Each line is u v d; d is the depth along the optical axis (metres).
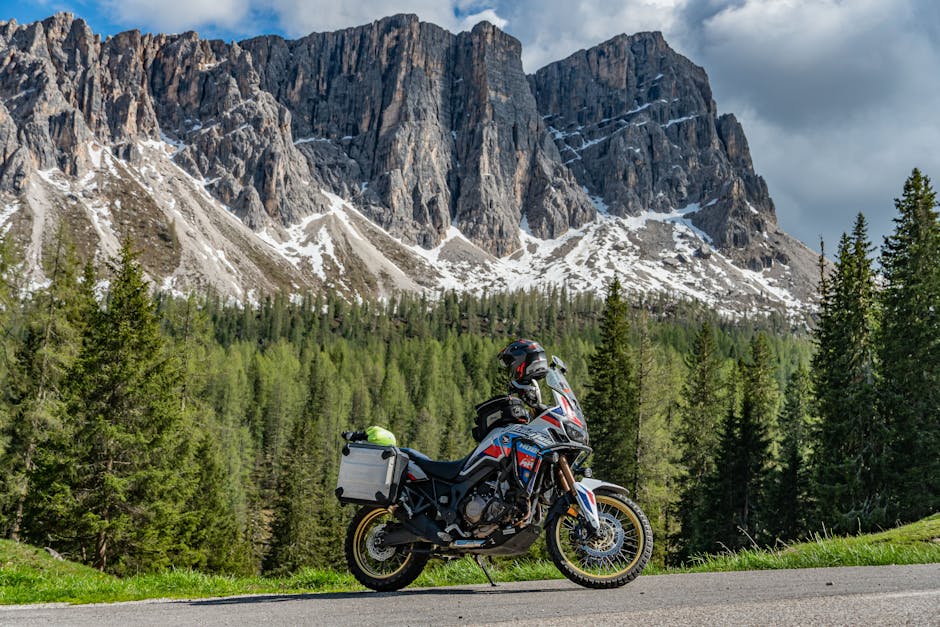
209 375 52.53
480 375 158.88
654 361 50.59
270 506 88.06
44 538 31.00
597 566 7.13
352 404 134.88
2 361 37.34
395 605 5.79
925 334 36.41
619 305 48.53
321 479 70.44
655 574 8.86
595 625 4.21
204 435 46.28
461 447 96.56
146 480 32.16
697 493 47.47
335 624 4.97
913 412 36.09
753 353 71.88
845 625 3.88
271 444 112.81
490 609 5.39
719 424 53.69
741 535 43.56
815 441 43.84
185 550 35.50
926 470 35.00
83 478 31.36
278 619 5.26
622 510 6.97
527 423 6.95
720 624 4.05
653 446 47.91
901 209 39.16
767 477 44.06
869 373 38.19
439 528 6.90
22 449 35.75
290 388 130.88
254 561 65.19
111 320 33.44
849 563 8.95
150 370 33.56
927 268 37.66
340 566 56.16
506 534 6.78
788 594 5.61
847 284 40.31
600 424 46.84
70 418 31.81
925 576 6.48
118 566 31.50
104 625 5.28
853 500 36.91
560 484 6.93
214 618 5.41
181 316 50.16
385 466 7.00
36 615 6.07
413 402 140.38
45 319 37.97
